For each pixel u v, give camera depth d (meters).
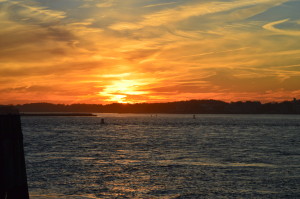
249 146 60.59
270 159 42.47
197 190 26.45
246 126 153.75
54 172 32.81
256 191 26.05
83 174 32.12
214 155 46.94
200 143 67.06
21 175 12.22
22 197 12.27
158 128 134.00
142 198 24.42
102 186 27.59
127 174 32.41
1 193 11.46
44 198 23.94
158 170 34.50
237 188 26.98
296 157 44.56
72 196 24.61
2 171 11.50
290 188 26.89
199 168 35.59
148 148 57.28
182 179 30.17
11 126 11.91
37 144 62.56
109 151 52.41
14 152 11.97
